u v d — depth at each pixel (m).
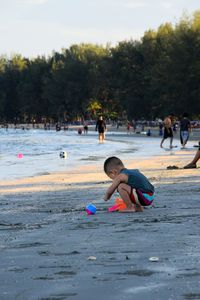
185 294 5.49
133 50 170.62
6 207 14.46
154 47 163.50
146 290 5.69
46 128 194.12
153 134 105.25
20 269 6.90
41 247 8.38
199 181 20.05
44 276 6.48
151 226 9.95
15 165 35.19
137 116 166.38
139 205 12.30
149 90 157.00
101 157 41.66
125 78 168.50
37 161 38.72
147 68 162.12
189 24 141.75
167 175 23.47
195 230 9.28
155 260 7.03
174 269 6.55
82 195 17.14
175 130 110.44
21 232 10.02
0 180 24.91
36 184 22.34
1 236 9.61
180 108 134.62
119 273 6.48
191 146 54.62
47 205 14.64
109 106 196.88
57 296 5.62
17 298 5.58
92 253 7.73
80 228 10.16
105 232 9.52
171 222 10.36
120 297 5.48
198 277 6.15
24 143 78.81
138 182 12.28
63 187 20.52
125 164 32.09
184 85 132.12
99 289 5.80
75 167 32.31
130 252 7.66
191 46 133.75
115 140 78.69
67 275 6.49
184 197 14.94
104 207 13.52
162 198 14.85
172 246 7.94
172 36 145.62
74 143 72.81
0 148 63.03
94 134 118.25
